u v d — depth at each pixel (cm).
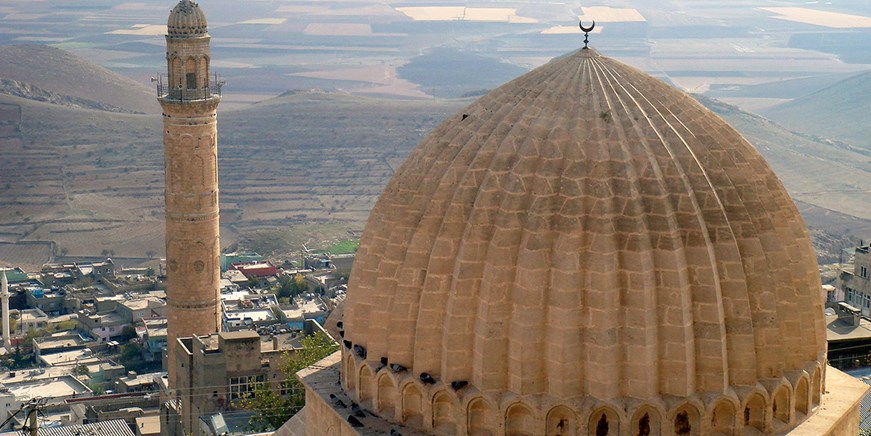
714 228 3303
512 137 3403
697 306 3231
